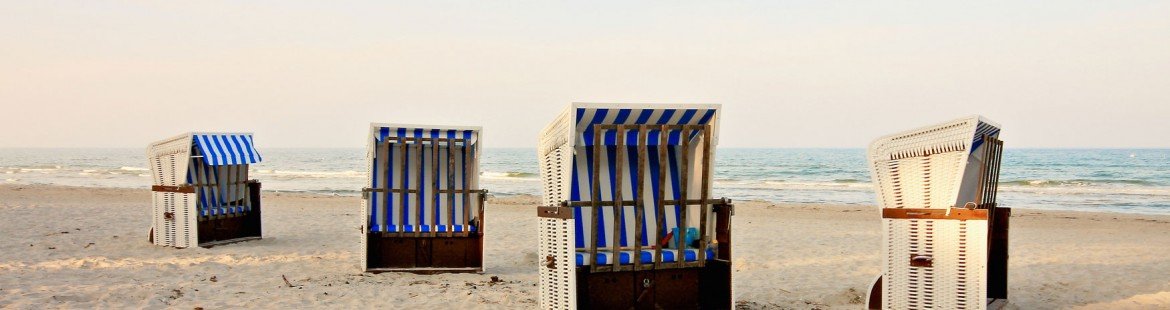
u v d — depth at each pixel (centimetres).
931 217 677
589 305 668
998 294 788
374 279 965
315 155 13262
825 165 7675
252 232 1391
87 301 796
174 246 1253
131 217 1781
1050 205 3050
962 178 685
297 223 1730
